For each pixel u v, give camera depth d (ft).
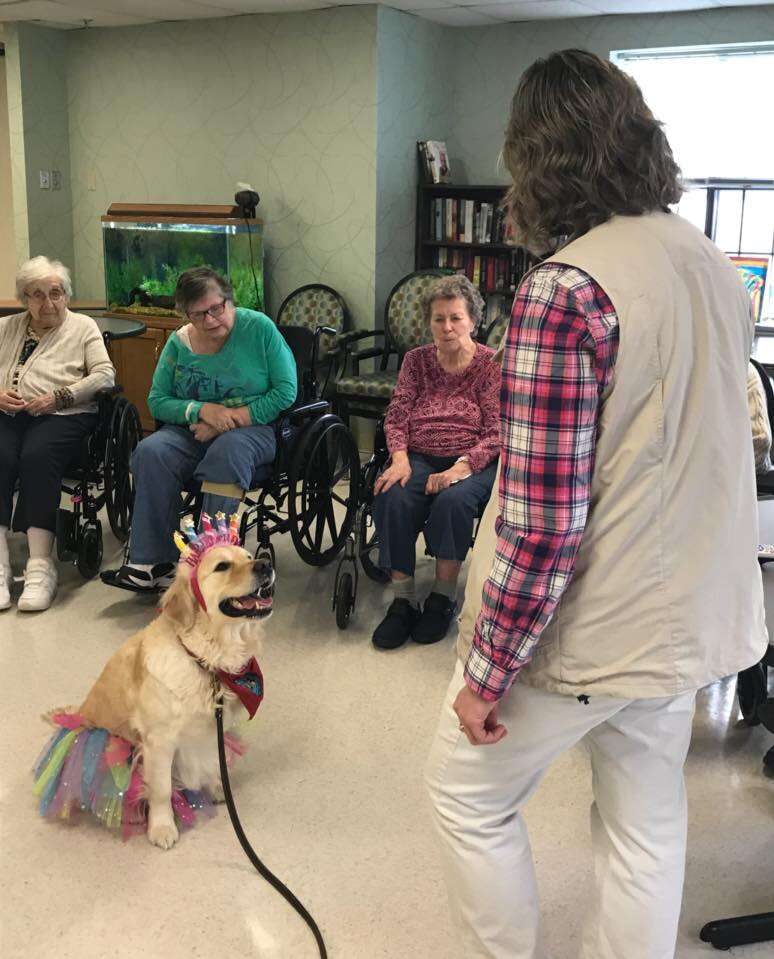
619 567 3.67
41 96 18.71
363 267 16.88
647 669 3.71
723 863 6.23
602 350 3.43
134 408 12.01
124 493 11.82
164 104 18.20
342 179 16.70
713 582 3.71
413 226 17.72
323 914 5.78
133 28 18.13
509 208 3.90
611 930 4.22
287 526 10.63
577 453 3.46
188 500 10.65
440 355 10.05
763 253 16.76
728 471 3.68
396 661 9.19
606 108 3.53
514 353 3.51
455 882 4.37
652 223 3.64
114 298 17.90
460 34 17.67
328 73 16.38
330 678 8.80
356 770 7.34
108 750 6.52
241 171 17.72
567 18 16.72
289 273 17.71
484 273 17.51
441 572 9.73
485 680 3.76
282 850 6.37
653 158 3.61
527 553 3.54
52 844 6.41
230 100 17.51
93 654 9.19
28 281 10.78
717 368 3.61
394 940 5.57
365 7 15.71
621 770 4.09
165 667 6.17
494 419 9.75
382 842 6.48
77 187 19.57
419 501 9.63
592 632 3.74
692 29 15.89
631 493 3.61
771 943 5.51
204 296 9.95
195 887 6.00
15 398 10.52
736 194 16.71
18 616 10.03
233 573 6.11
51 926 5.65
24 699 8.29
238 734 7.48
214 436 10.14
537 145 3.63
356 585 10.21
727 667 3.85
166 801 6.43
